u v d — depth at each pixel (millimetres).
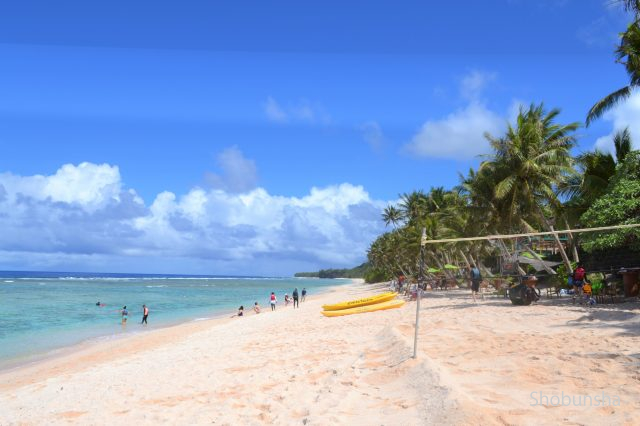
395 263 81750
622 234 17812
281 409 6934
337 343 12828
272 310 39125
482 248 39719
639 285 18578
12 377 14250
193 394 8477
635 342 9109
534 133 26625
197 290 91688
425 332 12484
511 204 27516
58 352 19297
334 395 7250
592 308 16375
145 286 105562
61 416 7785
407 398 6547
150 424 6844
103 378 11336
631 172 20031
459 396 5898
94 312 38188
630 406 5410
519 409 5543
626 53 20219
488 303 21656
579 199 26125
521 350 9039
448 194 43031
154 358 14289
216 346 15609
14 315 34844
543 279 29531
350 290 83562
